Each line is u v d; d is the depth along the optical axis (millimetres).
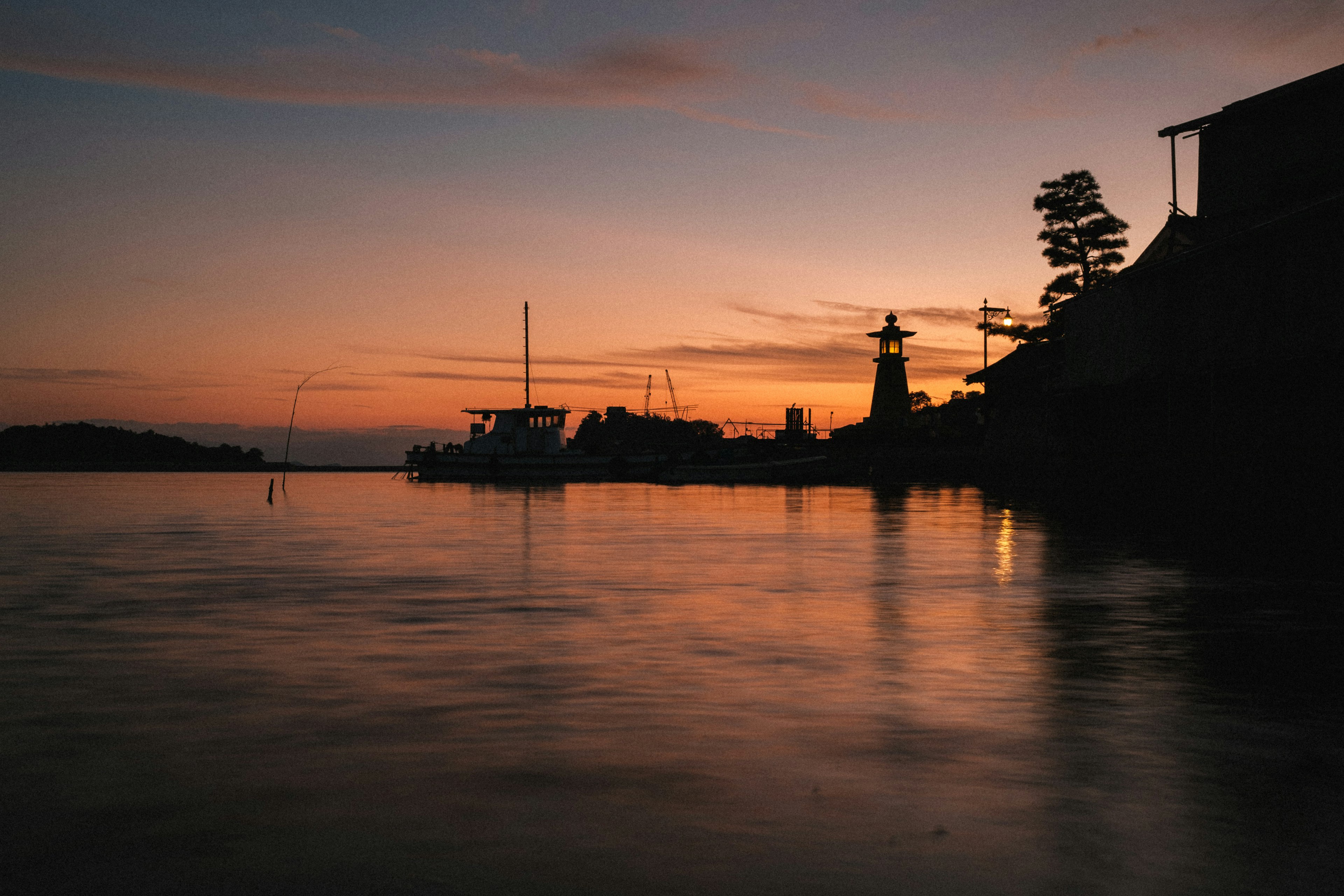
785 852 4789
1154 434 32500
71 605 13867
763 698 8055
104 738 6898
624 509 43781
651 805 5453
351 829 5117
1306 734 6918
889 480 73750
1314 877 4520
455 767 6188
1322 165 29859
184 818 5305
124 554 22109
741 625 11844
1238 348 27812
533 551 22375
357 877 4531
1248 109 31516
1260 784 5820
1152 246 36000
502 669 9289
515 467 91438
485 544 24406
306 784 5848
